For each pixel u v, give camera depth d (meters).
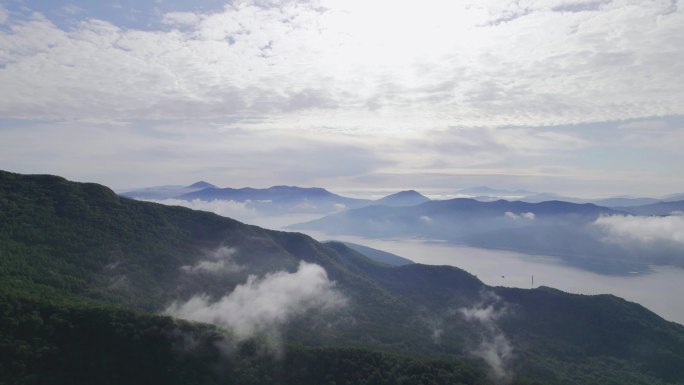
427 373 123.50
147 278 168.50
